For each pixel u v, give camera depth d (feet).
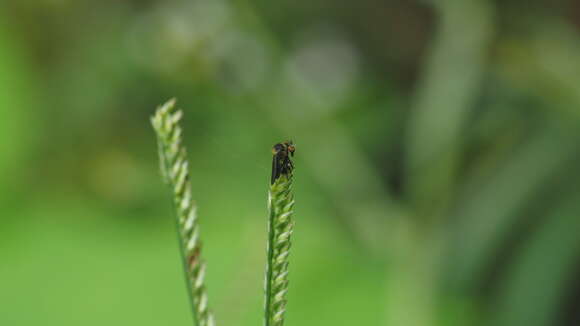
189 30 4.56
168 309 3.79
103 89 4.94
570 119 3.97
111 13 4.99
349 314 3.58
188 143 4.65
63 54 5.07
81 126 4.87
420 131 3.85
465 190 3.91
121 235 4.13
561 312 3.61
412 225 3.82
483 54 3.93
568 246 3.66
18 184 4.52
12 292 3.88
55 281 3.91
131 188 4.39
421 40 5.21
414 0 5.18
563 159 3.84
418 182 3.84
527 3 4.09
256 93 4.54
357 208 3.93
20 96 4.79
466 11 3.83
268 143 4.56
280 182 1.04
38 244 4.10
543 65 4.09
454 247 3.82
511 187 3.87
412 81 5.12
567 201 3.76
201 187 4.38
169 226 4.19
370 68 5.23
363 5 5.18
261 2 5.28
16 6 4.95
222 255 3.79
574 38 4.19
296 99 4.47
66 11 4.98
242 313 2.94
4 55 4.86
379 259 3.81
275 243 1.05
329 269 3.75
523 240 3.84
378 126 4.71
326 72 5.22
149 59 4.71
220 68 4.58
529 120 4.03
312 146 4.29
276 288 1.05
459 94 3.80
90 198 4.41
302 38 5.41
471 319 3.68
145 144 4.85
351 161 4.12
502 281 3.78
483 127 3.95
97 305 3.81
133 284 3.88
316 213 4.09
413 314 3.62
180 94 4.76
